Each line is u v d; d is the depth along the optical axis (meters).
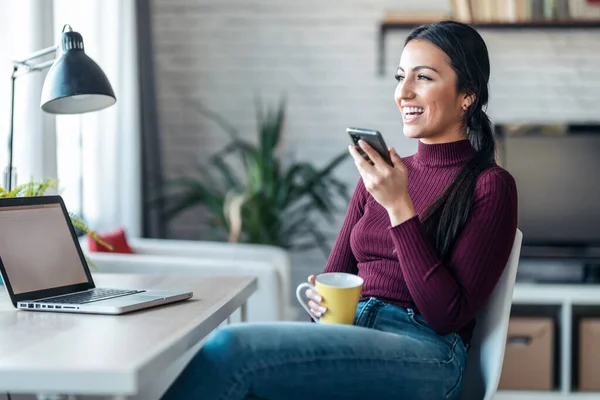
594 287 3.65
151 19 4.31
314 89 4.38
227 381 1.29
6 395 1.45
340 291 1.47
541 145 3.93
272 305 2.80
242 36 4.41
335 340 1.37
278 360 1.32
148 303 1.49
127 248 3.23
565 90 4.25
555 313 3.68
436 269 1.46
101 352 1.12
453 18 4.11
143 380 1.05
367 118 4.36
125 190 3.85
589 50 4.23
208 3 4.41
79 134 3.57
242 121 4.43
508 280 1.51
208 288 1.74
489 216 1.51
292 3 4.38
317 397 1.36
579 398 3.60
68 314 1.43
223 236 4.34
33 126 2.71
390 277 1.60
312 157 4.40
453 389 1.46
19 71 2.62
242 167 4.44
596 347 3.64
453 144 1.65
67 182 3.42
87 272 1.73
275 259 3.53
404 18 4.19
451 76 1.61
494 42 4.27
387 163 1.48
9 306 1.52
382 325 1.53
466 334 1.56
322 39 4.37
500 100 4.28
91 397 1.57
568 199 3.92
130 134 3.84
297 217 4.40
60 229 1.72
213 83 4.43
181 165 4.47
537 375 3.64
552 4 4.08
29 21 2.69
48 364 1.05
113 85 3.70
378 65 4.34
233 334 1.34
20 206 1.65
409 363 1.40
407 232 1.47
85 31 3.50
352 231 1.72
